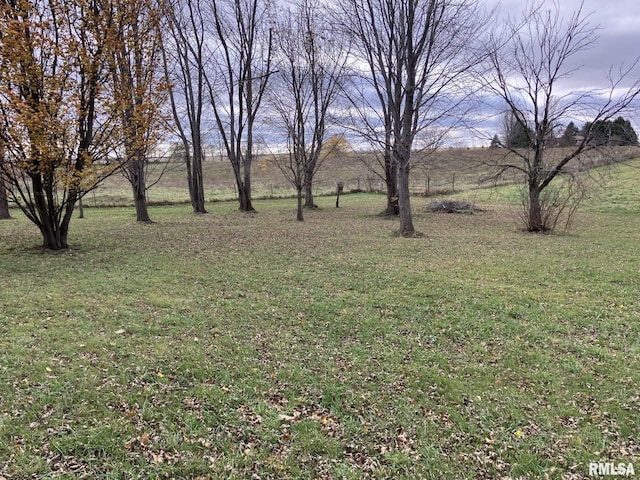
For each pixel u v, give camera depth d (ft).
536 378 13.62
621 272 27.53
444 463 9.64
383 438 10.51
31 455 9.41
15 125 27.73
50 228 34.45
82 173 31.65
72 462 9.28
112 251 34.58
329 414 11.51
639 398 12.37
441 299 21.74
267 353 15.21
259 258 32.30
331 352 15.46
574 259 31.89
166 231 48.24
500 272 27.53
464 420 11.29
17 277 25.14
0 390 11.96
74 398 11.75
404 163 44.96
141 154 38.73
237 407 11.70
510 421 11.28
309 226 54.19
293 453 9.87
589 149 44.42
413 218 63.62
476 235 45.57
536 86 45.60
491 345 16.17
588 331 17.53
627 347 15.96
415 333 17.29
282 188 129.49
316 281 25.27
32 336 15.89
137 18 33.35
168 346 15.49
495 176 51.01
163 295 21.98
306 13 71.56
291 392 12.57
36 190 32.91
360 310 19.98
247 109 75.61
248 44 72.74
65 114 30.04
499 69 46.98
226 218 64.85
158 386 12.62
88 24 30.71
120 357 14.40
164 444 10.00
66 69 29.78
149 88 34.53
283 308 20.25
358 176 135.85
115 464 9.27
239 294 22.48
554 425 11.11
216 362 14.34
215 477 9.04
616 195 78.38
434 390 12.84
